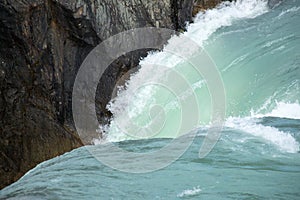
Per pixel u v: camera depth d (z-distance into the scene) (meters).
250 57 46.16
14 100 39.91
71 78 43.41
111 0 46.16
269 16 52.81
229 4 55.78
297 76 41.62
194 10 55.34
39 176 30.89
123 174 29.25
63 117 42.28
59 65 42.44
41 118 40.75
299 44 45.91
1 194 28.69
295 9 52.75
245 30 51.16
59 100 42.22
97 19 44.56
